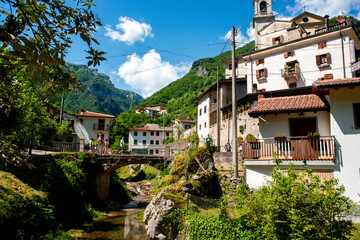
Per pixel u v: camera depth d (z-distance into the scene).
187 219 12.22
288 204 7.35
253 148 13.84
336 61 28.25
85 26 4.09
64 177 20.91
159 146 70.31
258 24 46.09
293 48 31.47
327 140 12.24
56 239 13.77
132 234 16.09
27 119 17.78
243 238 8.77
